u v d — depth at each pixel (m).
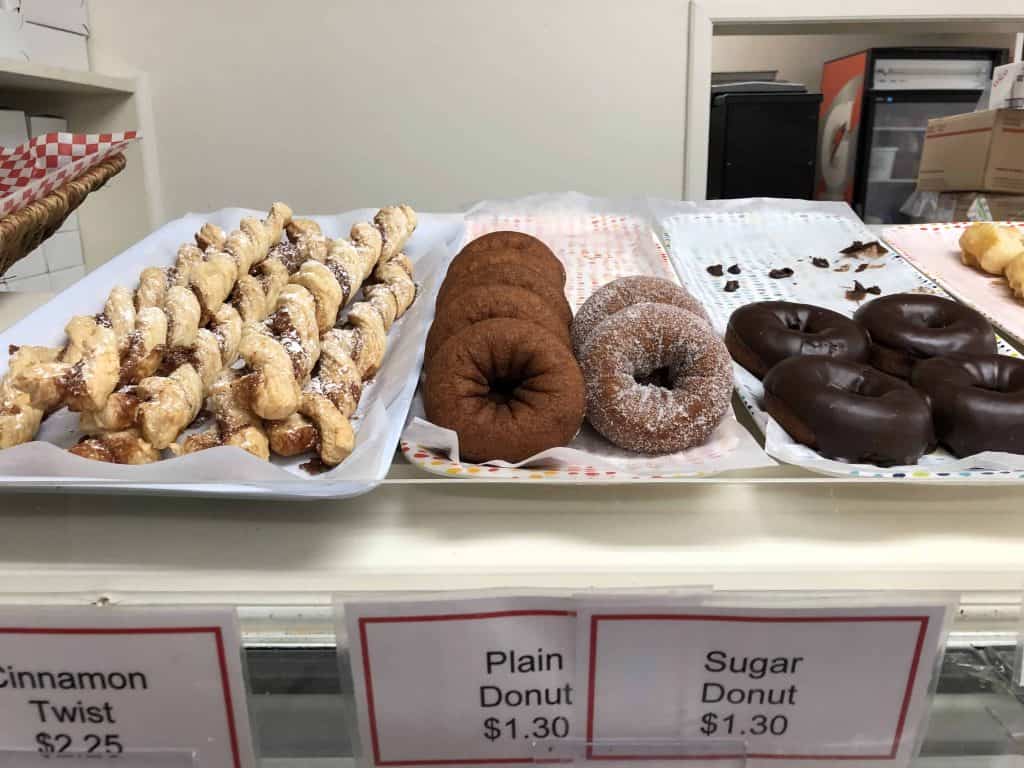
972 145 1.98
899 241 1.72
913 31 2.63
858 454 0.83
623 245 1.61
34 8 2.08
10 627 0.51
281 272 1.35
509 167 2.55
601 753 0.57
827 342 1.06
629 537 0.69
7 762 0.56
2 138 1.74
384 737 0.56
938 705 0.59
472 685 0.55
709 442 0.88
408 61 2.44
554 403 0.85
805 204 1.83
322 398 0.86
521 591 0.52
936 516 0.72
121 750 0.56
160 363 0.99
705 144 2.53
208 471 0.71
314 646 0.60
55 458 0.72
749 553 0.66
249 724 0.55
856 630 0.52
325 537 0.69
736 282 1.44
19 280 1.86
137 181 2.43
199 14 2.37
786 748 0.57
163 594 0.53
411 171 2.55
